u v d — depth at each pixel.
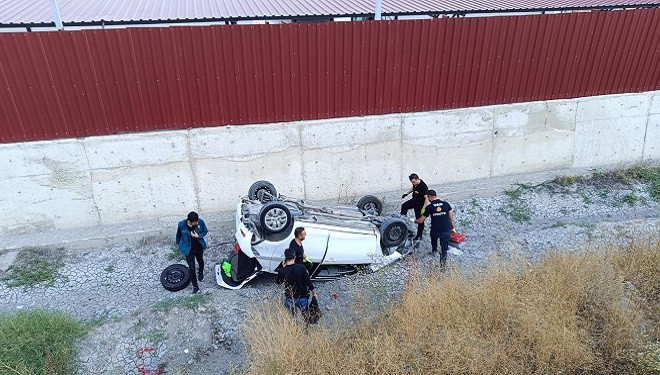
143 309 7.26
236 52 9.21
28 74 8.52
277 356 5.82
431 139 10.89
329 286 7.99
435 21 9.86
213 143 9.77
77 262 8.81
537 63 10.74
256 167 10.19
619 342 6.23
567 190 11.02
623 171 11.52
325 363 5.80
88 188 9.51
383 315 6.83
